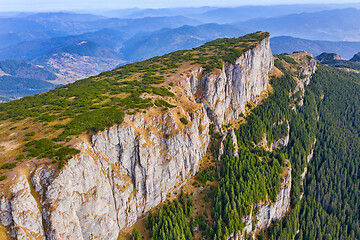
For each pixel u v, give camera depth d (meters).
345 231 146.88
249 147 159.00
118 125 96.94
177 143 116.25
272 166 145.75
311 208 152.50
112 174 94.50
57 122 100.50
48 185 72.50
